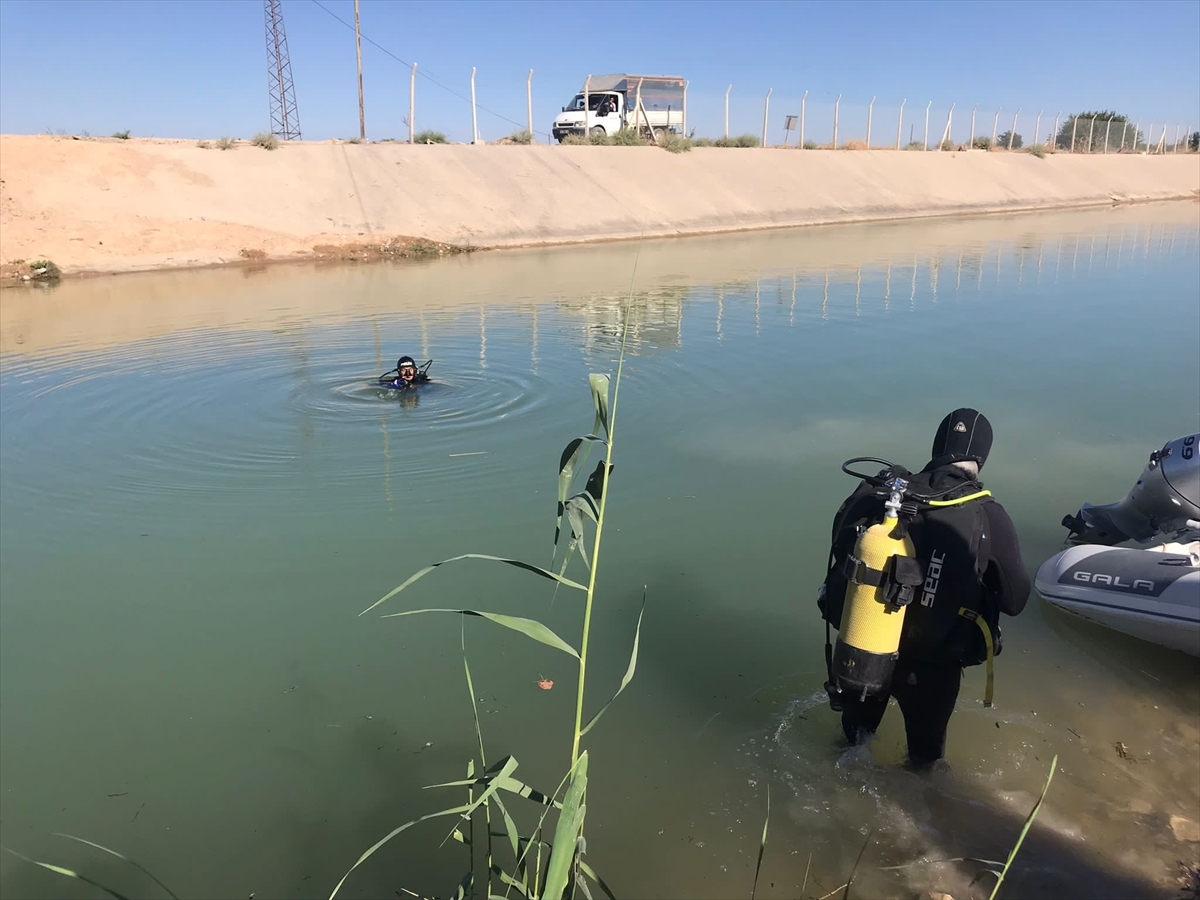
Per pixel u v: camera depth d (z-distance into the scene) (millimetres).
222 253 21094
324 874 2744
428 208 25266
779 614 4332
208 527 5480
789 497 5855
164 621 4309
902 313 12906
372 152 27500
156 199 22484
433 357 10492
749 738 3391
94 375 9734
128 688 3752
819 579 4707
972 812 3004
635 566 4871
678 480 6207
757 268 18578
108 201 21828
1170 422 7277
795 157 36000
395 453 6953
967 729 3438
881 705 3176
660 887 2705
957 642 2816
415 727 3469
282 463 6742
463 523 5488
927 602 2764
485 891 2672
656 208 28422
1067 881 2705
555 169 29047
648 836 2912
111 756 3303
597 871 2760
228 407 8406
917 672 2961
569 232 25750
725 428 7398
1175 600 3975
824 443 6949
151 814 2998
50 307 14930
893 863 2795
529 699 3650
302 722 3510
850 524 3012
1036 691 3719
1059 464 6332
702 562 4910
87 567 4918
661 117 37406
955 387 8562
